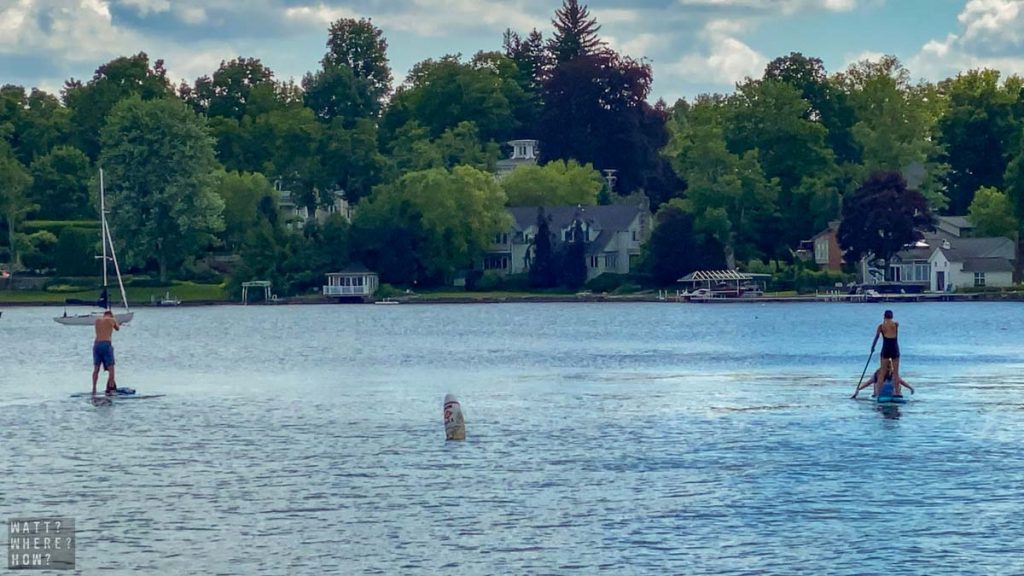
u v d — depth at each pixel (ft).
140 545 119.44
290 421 192.13
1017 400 211.41
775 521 126.52
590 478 145.48
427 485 142.10
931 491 138.31
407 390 238.89
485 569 112.57
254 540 120.88
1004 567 112.37
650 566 113.29
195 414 200.85
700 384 245.45
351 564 113.91
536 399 220.02
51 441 172.55
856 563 113.80
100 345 226.58
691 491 138.82
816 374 265.75
